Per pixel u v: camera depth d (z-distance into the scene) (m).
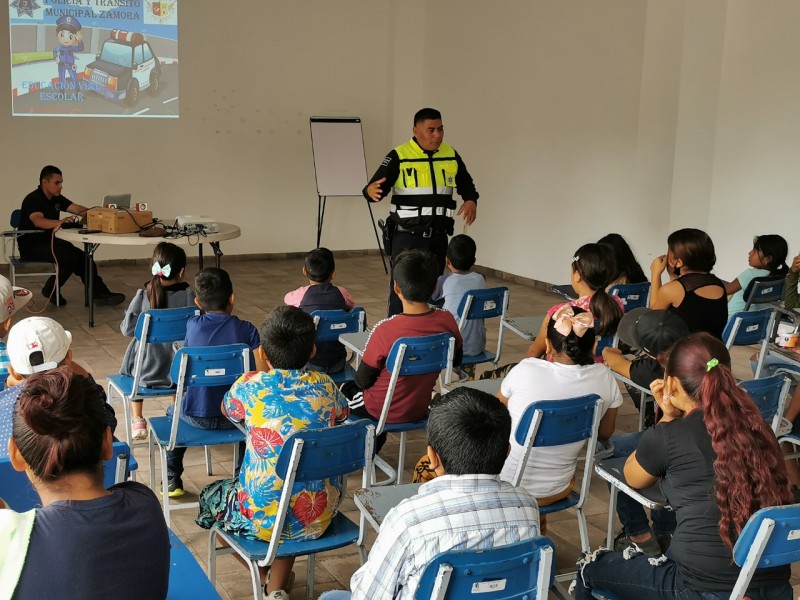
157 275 4.11
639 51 7.48
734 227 7.17
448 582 1.68
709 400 2.08
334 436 2.39
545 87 8.52
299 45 9.75
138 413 4.28
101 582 1.44
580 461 4.12
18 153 8.77
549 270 8.74
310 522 2.53
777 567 2.06
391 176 5.48
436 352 3.41
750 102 6.93
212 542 2.65
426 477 3.03
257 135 9.75
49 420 1.43
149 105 9.20
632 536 3.06
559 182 8.49
